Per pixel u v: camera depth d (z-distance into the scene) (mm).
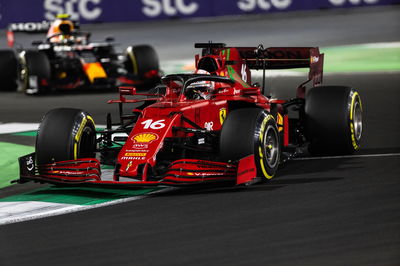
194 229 23844
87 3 137125
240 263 20578
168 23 141500
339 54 94000
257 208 26031
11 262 21516
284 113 35531
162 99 32062
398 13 141000
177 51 104375
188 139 30281
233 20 142375
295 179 30469
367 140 39188
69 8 135125
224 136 29047
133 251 21953
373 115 47656
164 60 94125
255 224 24109
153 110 30281
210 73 33125
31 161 30141
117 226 24547
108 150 31734
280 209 25781
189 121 29875
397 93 58219
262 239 22531
